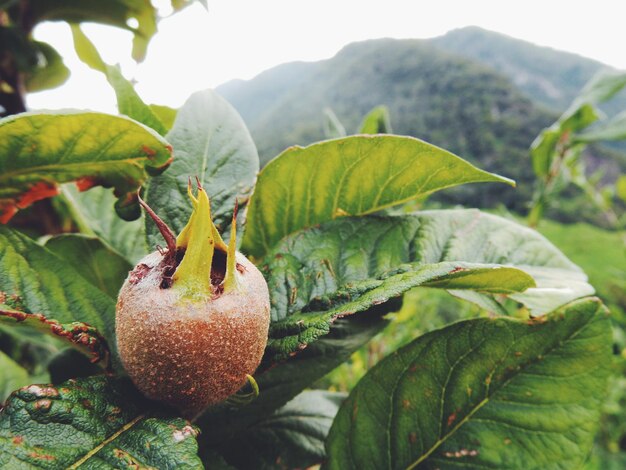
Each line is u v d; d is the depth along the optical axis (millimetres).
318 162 148
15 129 120
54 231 245
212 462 134
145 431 100
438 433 151
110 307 132
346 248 148
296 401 189
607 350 144
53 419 96
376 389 154
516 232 169
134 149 130
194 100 163
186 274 97
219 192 146
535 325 146
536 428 145
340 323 163
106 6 279
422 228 156
